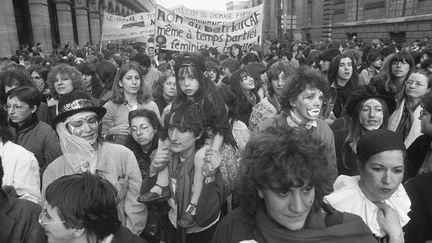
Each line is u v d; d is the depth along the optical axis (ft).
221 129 8.69
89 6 114.42
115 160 8.79
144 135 10.41
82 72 18.28
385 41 57.31
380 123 9.30
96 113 8.81
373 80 15.15
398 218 5.97
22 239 5.82
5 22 52.08
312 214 4.57
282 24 144.66
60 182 4.93
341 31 100.94
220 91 11.21
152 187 8.63
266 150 4.32
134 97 13.42
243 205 4.72
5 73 13.50
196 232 8.49
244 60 24.25
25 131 10.69
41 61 32.40
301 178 4.10
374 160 5.98
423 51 24.29
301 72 8.80
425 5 63.46
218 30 26.03
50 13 89.76
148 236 9.49
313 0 121.19
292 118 8.88
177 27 24.40
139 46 45.98
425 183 6.71
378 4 80.53
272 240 4.42
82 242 4.91
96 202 4.80
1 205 5.83
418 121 11.59
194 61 9.79
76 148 8.25
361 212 6.19
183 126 8.00
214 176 8.16
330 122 12.84
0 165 5.92
